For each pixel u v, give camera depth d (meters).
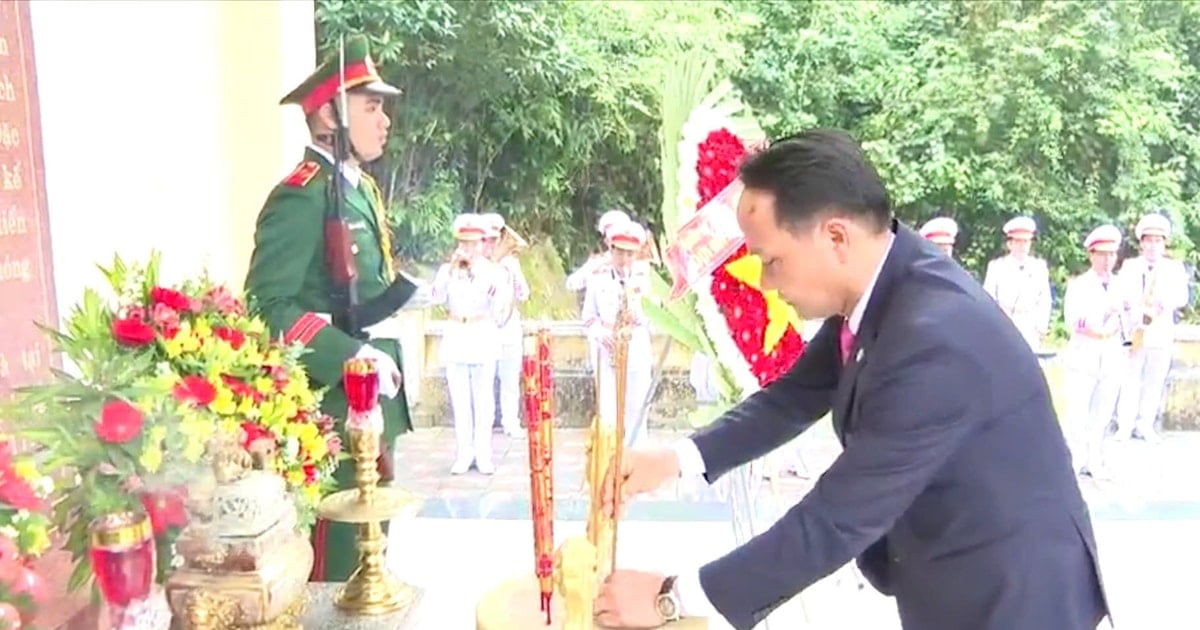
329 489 1.80
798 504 1.24
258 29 3.01
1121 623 2.87
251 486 1.32
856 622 2.89
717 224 1.86
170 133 2.55
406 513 1.55
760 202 1.24
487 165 5.23
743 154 1.92
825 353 1.51
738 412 1.54
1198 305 4.91
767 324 1.97
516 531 3.69
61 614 1.29
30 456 1.18
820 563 1.19
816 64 5.27
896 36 5.23
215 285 1.81
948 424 1.18
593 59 5.21
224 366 1.46
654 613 1.20
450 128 5.19
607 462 1.28
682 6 5.28
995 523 1.22
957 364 1.18
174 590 1.29
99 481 1.22
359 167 2.25
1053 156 5.07
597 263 4.20
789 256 1.24
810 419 1.53
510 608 1.25
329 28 5.04
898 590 1.36
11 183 1.80
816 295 1.28
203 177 2.76
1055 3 5.07
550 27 5.19
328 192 2.09
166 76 2.53
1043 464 1.23
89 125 2.12
